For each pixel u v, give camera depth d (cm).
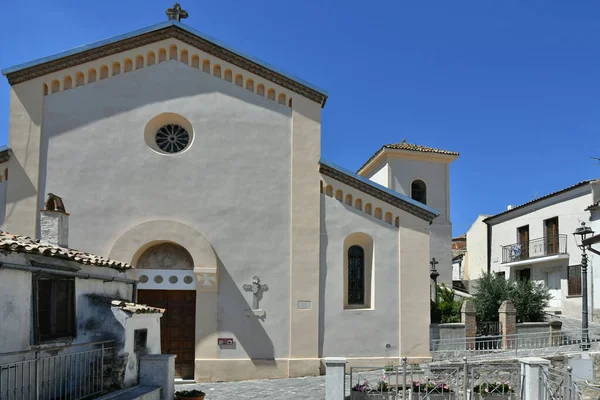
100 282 1279
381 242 1938
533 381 1268
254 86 1977
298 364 1838
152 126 1959
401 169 3186
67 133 1914
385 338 1889
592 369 1914
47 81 1931
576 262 2989
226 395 1552
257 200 1922
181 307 1898
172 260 1912
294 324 1858
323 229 1925
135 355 1250
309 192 1930
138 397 1129
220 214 1905
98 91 1942
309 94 1978
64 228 1405
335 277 1903
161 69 1969
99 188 1894
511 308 2306
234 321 1852
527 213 3512
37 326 1023
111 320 1202
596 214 2817
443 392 1384
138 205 1892
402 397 1334
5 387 930
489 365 1578
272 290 1877
